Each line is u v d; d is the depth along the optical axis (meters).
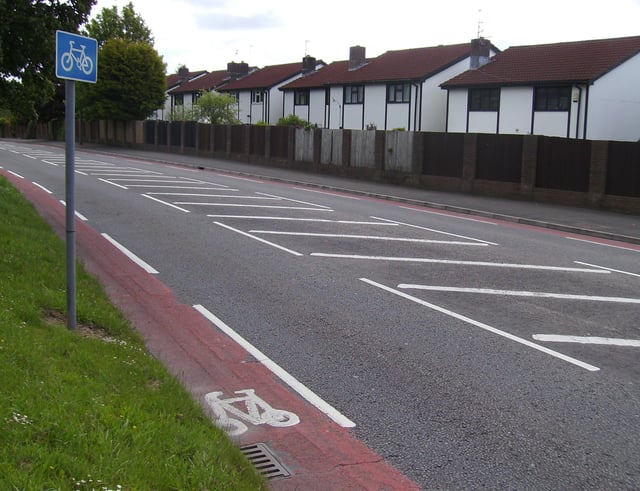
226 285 9.57
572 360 6.96
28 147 49.72
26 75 12.62
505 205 20.98
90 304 7.38
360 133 28.95
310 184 26.62
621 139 34.25
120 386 5.07
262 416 5.43
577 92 33.06
